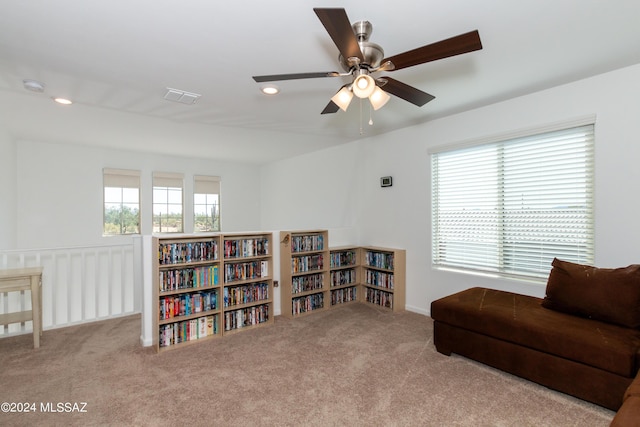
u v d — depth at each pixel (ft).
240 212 23.30
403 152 13.46
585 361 6.56
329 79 8.29
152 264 10.09
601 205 8.41
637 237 7.88
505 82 8.74
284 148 17.89
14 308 14.35
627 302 7.04
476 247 11.30
